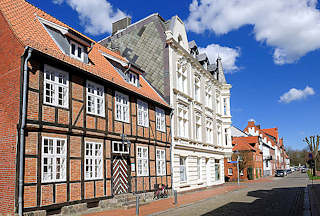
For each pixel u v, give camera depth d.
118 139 15.73
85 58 15.02
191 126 25.17
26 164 10.64
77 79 13.49
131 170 16.56
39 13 15.26
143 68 24.09
